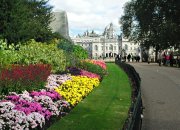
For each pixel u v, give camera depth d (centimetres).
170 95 2116
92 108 1502
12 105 1141
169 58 5444
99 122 1238
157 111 1644
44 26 4153
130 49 19975
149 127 1348
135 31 9325
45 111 1232
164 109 1691
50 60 2445
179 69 4216
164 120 1465
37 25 3559
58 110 1350
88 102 1642
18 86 1455
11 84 1421
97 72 3100
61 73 2450
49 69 2094
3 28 2830
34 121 1100
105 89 2164
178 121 1448
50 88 1658
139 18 7981
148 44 8338
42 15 4728
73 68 2691
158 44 7406
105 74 3344
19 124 1069
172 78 3083
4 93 1405
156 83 2722
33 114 1134
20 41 2888
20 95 1306
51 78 1934
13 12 2858
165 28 6781
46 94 1402
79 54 4184
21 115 1090
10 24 2839
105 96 1856
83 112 1411
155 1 7581
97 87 2261
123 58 8969
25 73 1561
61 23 6069
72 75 2384
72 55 3234
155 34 7725
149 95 2119
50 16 5206
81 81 2033
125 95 1922
